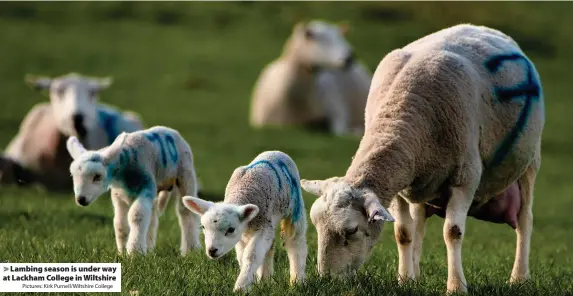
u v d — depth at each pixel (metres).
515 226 12.91
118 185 12.59
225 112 41.06
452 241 11.08
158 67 49.19
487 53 11.93
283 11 60.78
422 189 11.23
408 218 11.70
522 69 12.19
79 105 22.03
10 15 56.22
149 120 38.22
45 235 15.35
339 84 37.41
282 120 37.47
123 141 12.55
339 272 10.26
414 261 12.09
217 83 47.31
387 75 11.54
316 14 59.72
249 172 10.73
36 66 47.25
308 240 14.51
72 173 12.31
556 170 33.22
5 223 16.48
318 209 10.30
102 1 60.03
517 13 60.56
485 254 15.29
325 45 36.31
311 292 10.21
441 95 11.06
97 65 48.47
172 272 11.04
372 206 9.96
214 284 10.73
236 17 59.47
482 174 11.88
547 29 58.72
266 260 11.05
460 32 12.21
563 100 47.25
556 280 12.47
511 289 11.30
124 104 41.34
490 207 12.82
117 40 53.50
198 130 36.56
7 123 36.72
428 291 10.95
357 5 60.56
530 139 12.19
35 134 23.88
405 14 59.50
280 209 10.86
